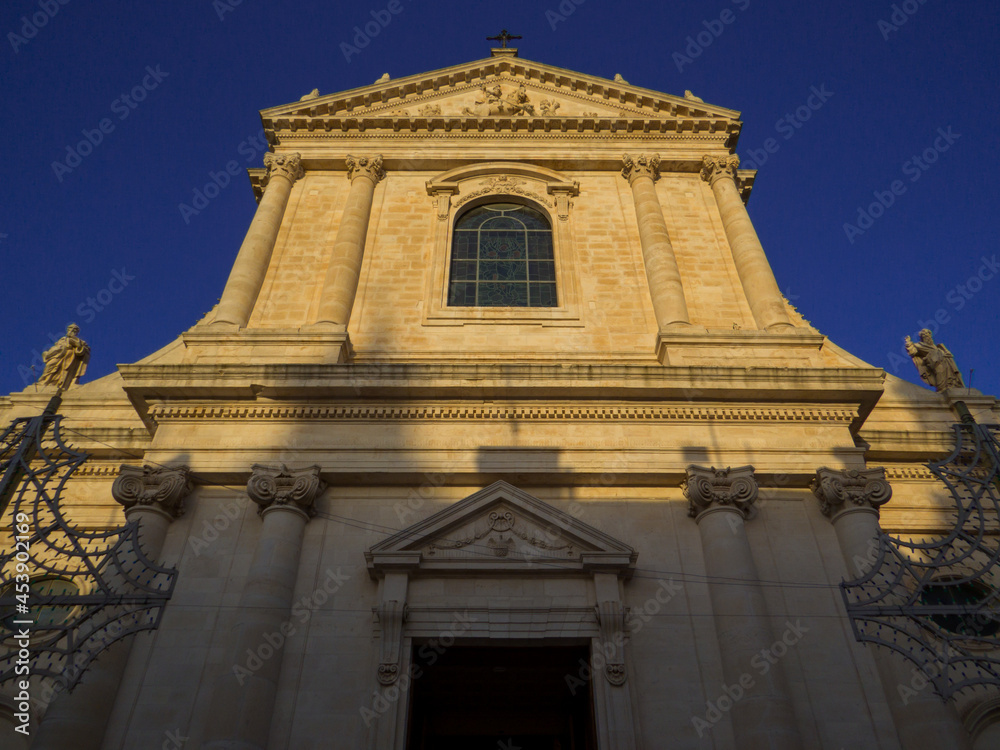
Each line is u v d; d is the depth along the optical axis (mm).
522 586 14141
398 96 24812
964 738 12367
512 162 23016
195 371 16109
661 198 22641
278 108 23688
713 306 19938
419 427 16078
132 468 15070
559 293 20172
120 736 12445
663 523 15211
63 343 21438
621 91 24688
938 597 16547
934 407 19797
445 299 20000
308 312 19438
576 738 15242
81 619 12812
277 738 12422
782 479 15547
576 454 15727
